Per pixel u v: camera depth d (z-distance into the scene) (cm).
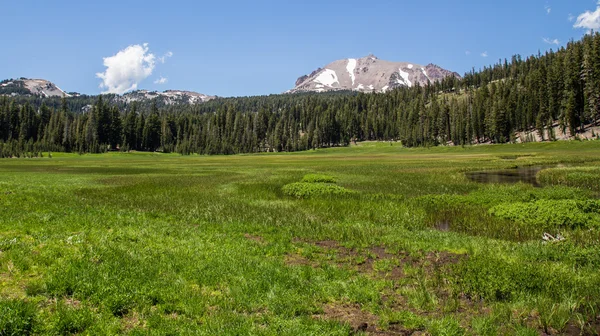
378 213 2127
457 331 750
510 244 1438
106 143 17588
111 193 2998
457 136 15650
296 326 748
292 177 4453
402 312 833
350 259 1263
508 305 871
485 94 17350
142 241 1329
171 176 4841
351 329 770
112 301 806
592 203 1950
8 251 1075
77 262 1014
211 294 905
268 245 1400
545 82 14575
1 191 2611
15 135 17975
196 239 1426
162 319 758
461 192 3039
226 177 4603
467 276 1017
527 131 14150
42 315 738
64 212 1916
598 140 10762
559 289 939
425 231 1719
